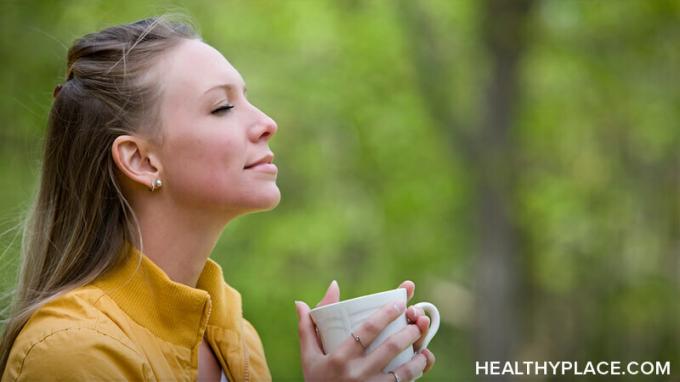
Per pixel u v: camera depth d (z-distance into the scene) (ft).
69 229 7.02
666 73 45.21
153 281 6.68
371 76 46.42
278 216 53.47
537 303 51.83
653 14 41.29
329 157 52.85
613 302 51.39
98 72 6.96
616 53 43.62
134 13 28.55
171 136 6.73
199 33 7.47
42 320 6.37
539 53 42.93
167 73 6.82
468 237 46.55
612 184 50.85
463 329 56.95
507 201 41.06
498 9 39.91
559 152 50.85
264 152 6.91
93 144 6.91
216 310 7.39
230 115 6.86
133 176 6.72
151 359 6.41
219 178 6.70
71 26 28.45
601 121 49.26
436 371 57.88
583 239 51.75
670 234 50.83
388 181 50.47
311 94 46.98
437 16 44.78
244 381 7.41
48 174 7.19
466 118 43.68
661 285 50.24
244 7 45.96
